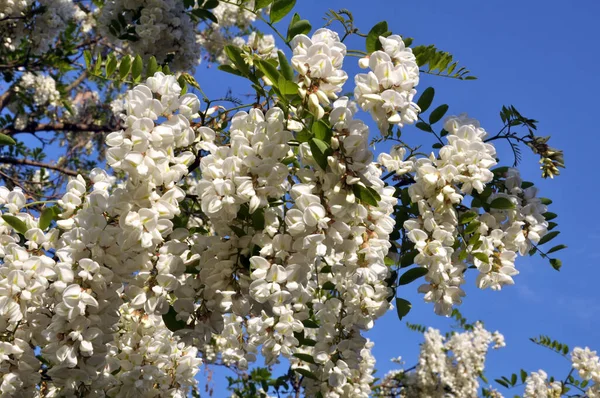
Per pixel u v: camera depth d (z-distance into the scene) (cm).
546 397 198
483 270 114
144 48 170
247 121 100
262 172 97
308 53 98
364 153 97
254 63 105
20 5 192
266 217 99
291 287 97
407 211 115
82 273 98
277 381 164
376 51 101
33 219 104
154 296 101
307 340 114
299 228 97
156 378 115
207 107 109
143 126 99
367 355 134
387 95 98
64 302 97
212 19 145
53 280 100
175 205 100
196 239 103
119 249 100
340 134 98
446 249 109
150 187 99
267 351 102
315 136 97
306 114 99
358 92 100
